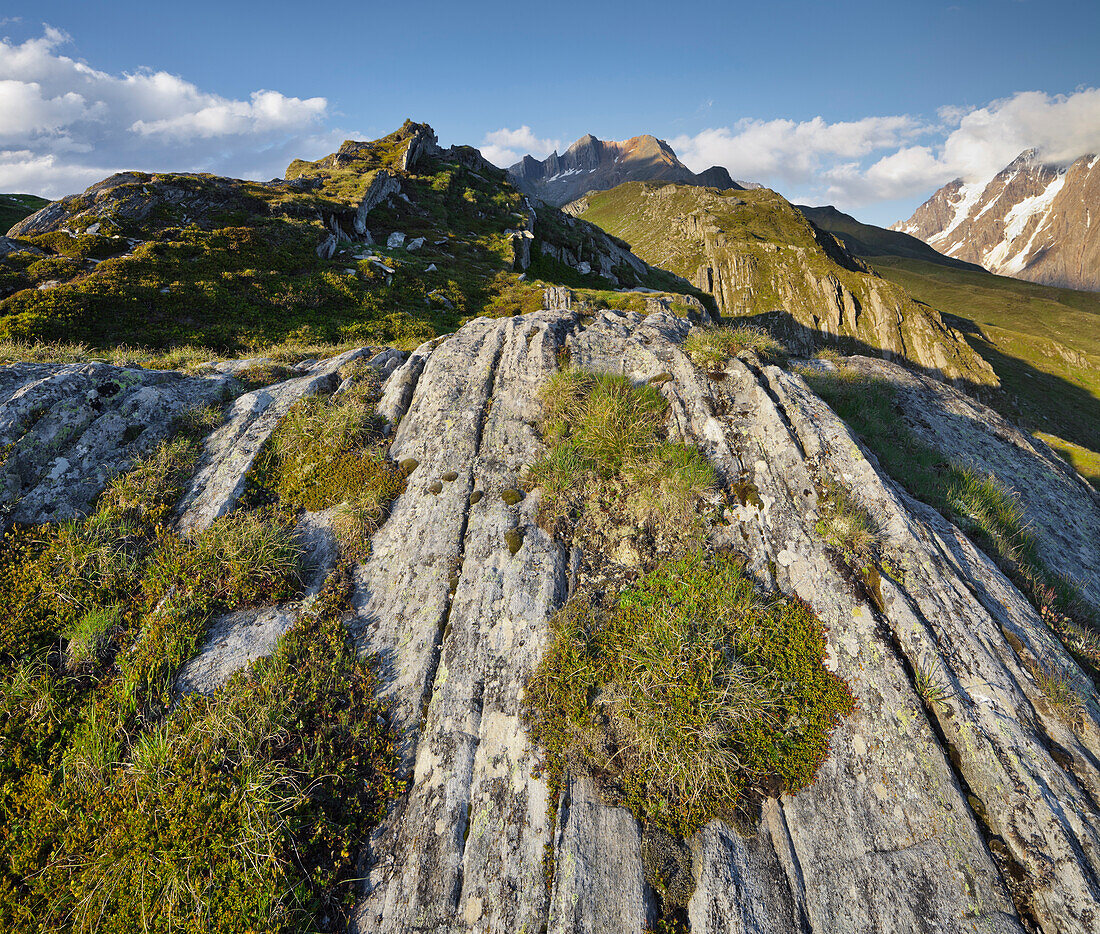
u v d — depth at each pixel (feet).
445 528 27.20
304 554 27.20
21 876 17.13
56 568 25.11
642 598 23.38
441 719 20.29
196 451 32.65
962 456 45.50
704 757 18.42
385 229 170.91
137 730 20.06
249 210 131.95
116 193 117.29
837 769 18.66
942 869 16.28
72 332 76.13
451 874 16.93
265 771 18.08
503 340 39.47
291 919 15.88
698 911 16.02
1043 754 17.80
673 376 34.12
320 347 55.16
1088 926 14.79
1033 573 30.07
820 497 25.88
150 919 15.88
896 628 21.40
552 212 288.10
